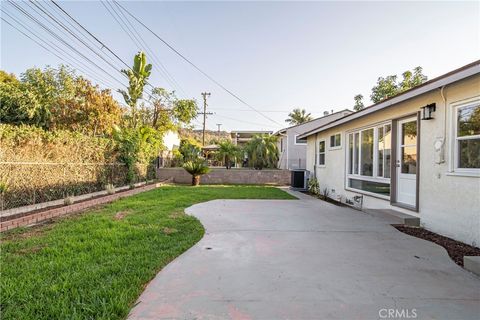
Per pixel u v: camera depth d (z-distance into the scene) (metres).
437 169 5.20
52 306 2.41
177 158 24.38
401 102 6.17
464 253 4.03
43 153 7.28
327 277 3.10
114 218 5.97
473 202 4.42
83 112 14.77
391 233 5.02
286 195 10.60
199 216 6.38
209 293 2.71
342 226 5.50
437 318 2.31
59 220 5.84
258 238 4.64
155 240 4.43
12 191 6.30
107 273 3.12
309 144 13.59
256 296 2.66
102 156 9.99
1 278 2.95
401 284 2.95
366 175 8.20
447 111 4.98
